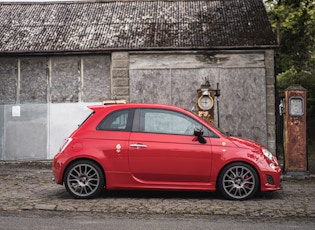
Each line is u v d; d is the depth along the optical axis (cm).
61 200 769
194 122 789
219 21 1672
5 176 1155
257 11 1711
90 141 780
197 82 1553
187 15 1731
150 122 791
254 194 834
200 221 617
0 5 1895
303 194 847
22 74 1620
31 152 1611
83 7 1855
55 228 570
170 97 1562
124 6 1839
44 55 1598
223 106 1541
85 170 777
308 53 2184
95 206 712
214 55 1551
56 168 784
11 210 690
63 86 1614
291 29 1852
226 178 773
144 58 1573
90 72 1606
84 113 1602
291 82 2178
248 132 1532
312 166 1365
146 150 770
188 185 770
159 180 773
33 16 1805
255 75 1535
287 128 1092
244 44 1520
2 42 1627
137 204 732
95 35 1641
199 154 767
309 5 1600
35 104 1614
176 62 1564
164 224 595
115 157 773
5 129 1619
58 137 1608
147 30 1647
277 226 589
